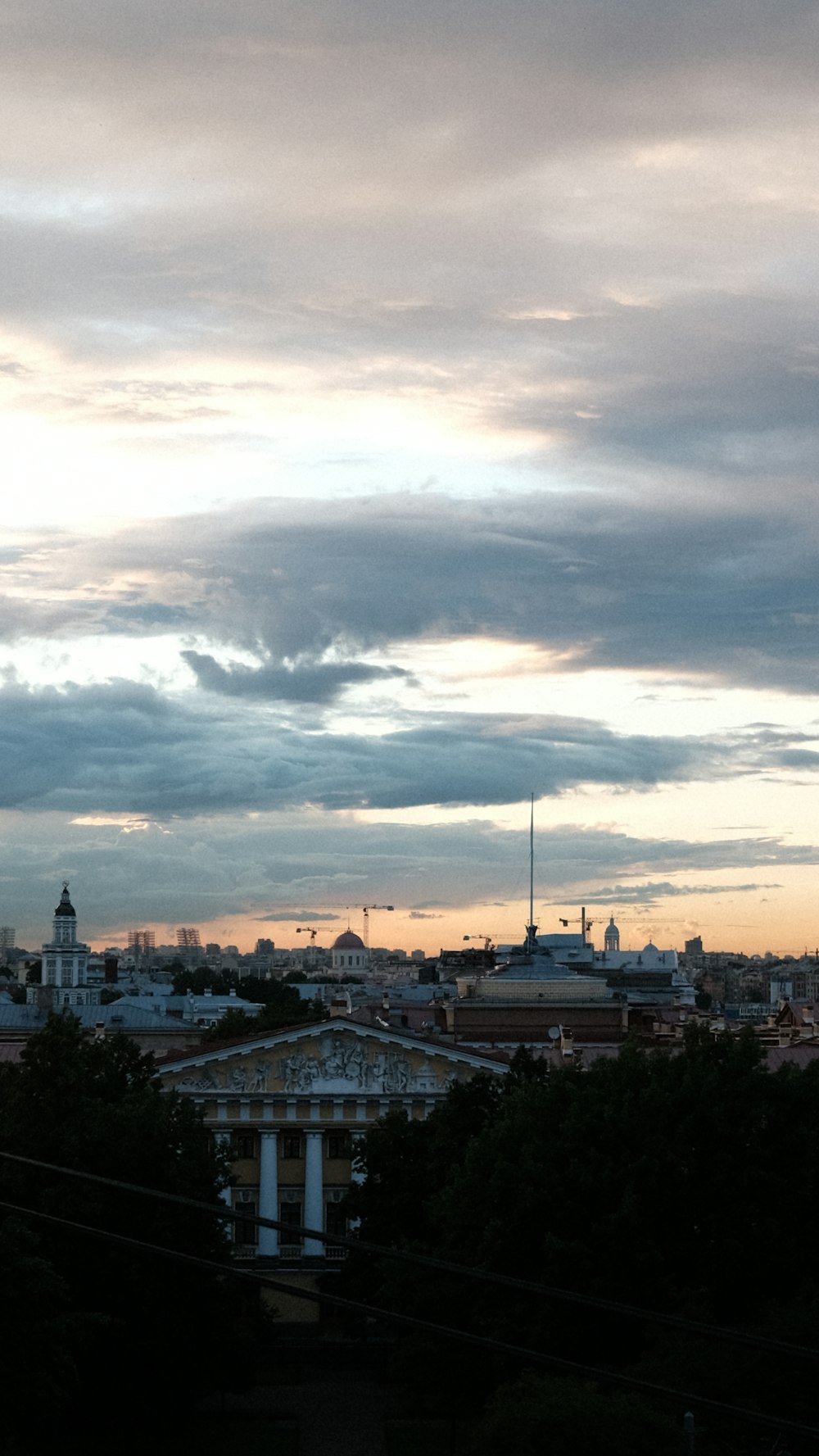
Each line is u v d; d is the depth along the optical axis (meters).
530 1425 68.62
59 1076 104.56
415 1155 115.00
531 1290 33.16
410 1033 145.25
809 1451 69.75
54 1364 85.19
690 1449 50.75
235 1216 35.28
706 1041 104.56
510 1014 184.75
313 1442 101.88
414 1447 100.38
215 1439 102.94
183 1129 108.38
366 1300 113.19
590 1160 92.19
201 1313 100.69
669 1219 92.19
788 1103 97.06
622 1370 76.81
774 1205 93.12
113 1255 97.19
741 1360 73.19
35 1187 98.88
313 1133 137.62
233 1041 142.88
